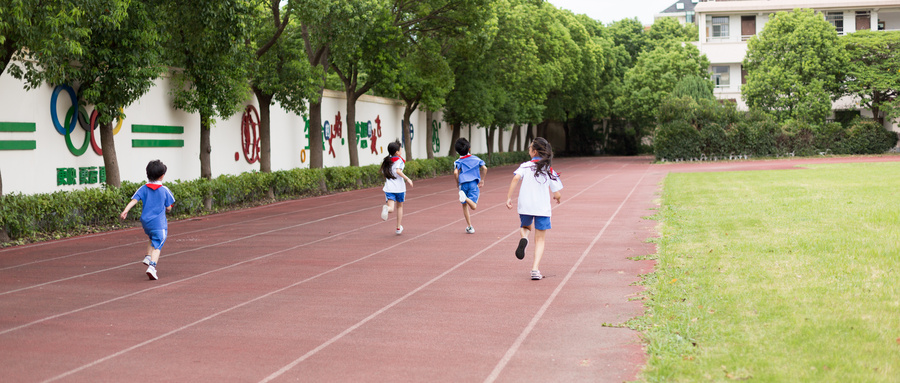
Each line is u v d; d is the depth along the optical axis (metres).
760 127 41.25
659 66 46.59
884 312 5.45
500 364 4.73
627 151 60.12
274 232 12.11
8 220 10.80
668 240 9.76
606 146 61.03
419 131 36.00
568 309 6.20
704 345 4.86
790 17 43.34
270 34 18.98
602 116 55.25
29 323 5.95
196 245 10.61
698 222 11.58
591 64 47.28
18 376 4.58
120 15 11.09
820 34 42.72
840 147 42.50
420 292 7.03
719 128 40.94
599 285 7.18
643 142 61.16
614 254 9.08
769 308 5.66
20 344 5.32
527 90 39.22
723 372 4.30
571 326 5.64
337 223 13.37
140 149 16.77
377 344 5.24
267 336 5.49
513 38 31.97
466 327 5.68
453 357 4.90
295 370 4.67
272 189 19.72
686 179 23.41
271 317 6.09
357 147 28.88
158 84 17.48
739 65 51.03
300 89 19.34
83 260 9.30
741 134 41.16
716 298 6.12
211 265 8.78
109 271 8.44
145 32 12.48
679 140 41.12
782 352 4.57
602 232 11.20
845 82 43.75
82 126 14.78
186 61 15.41
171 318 6.08
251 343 5.30
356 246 10.27
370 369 4.67
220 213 16.06
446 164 34.22
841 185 18.36
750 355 4.54
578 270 8.05
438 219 13.71
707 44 50.91
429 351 5.05
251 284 7.54
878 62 43.59
